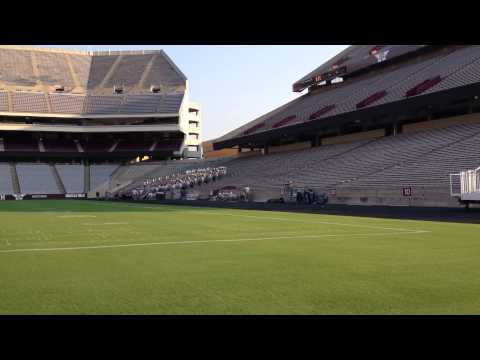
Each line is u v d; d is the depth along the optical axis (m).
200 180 56.91
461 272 7.42
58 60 79.69
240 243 11.58
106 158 77.50
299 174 44.72
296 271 7.61
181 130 73.38
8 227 16.73
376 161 38.19
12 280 6.98
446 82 37.91
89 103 73.81
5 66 74.88
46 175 70.31
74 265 8.34
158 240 12.34
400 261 8.55
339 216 21.84
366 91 50.16
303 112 56.59
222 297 5.84
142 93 75.31
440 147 33.72
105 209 31.30
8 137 73.44
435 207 27.48
